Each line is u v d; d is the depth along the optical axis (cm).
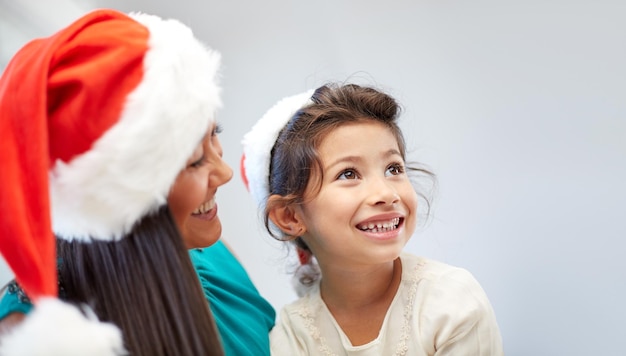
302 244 96
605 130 96
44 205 48
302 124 85
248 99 122
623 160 95
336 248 81
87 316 55
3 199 49
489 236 106
